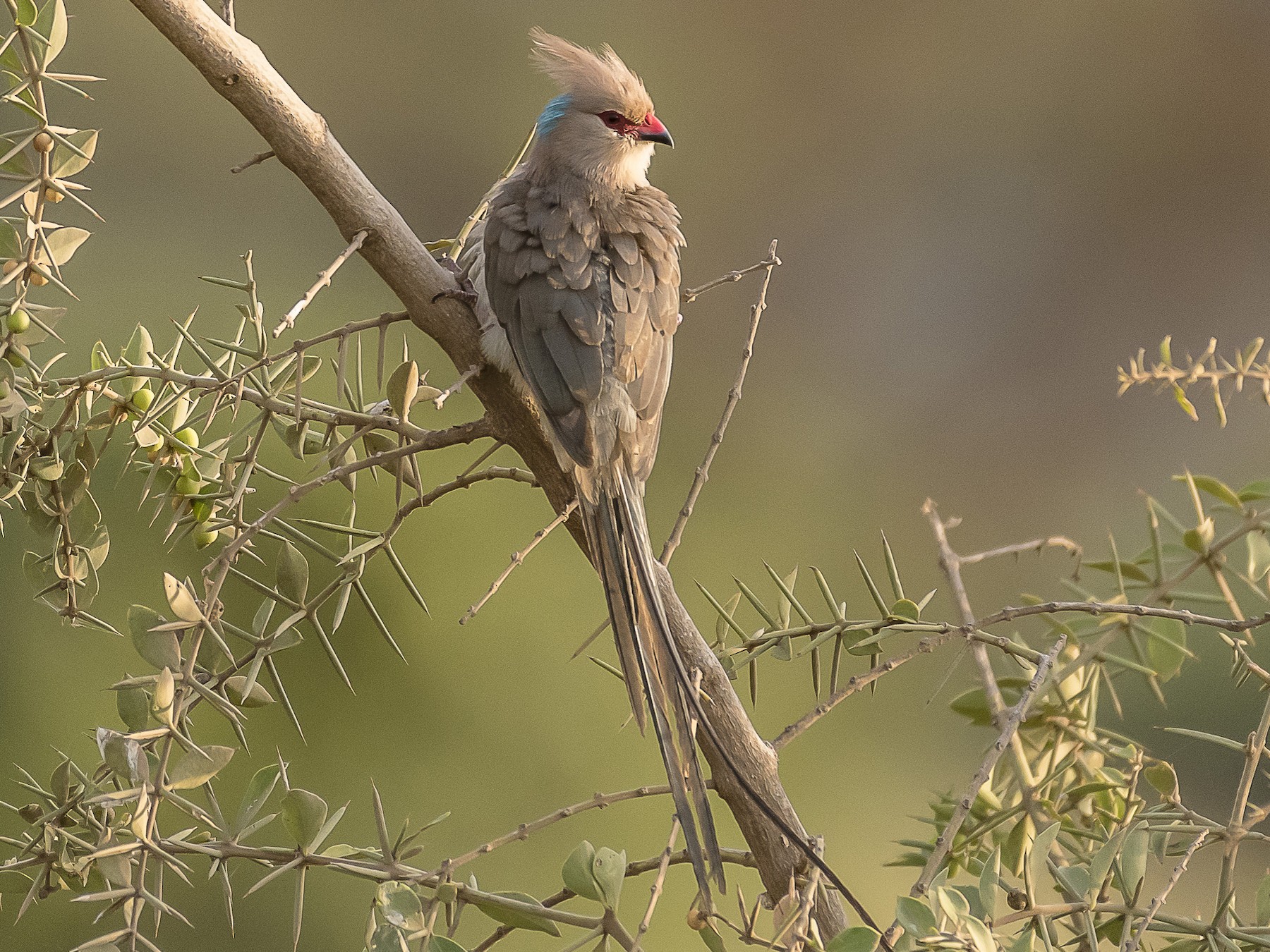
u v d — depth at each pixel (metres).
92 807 4.66
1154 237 32.16
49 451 5.12
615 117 7.21
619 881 4.53
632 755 12.28
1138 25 32.69
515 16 29.47
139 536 11.30
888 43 32.75
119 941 4.26
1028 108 32.69
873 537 22.17
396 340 15.01
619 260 6.66
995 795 5.54
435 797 11.66
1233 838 4.66
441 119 28.86
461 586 12.24
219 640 4.66
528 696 12.15
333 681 11.55
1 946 9.98
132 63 23.95
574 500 5.94
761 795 5.00
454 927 4.55
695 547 18.39
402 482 5.59
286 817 4.51
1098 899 4.64
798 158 32.25
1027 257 32.06
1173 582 5.55
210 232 23.55
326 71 28.58
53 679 11.05
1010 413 29.98
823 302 31.38
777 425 26.97
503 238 6.61
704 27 31.92
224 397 4.97
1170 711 16.34
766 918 10.42
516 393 5.99
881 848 14.35
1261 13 32.28
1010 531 27.50
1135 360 5.41
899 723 15.47
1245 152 32.34
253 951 10.87
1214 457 25.08
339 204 5.21
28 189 4.77
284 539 5.02
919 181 32.44
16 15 4.64
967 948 4.17
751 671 5.24
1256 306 31.91
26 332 4.93
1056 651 5.17
